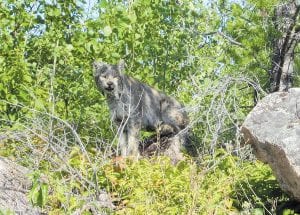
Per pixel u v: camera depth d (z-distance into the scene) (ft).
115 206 37.37
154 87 60.54
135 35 60.95
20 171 40.06
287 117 37.60
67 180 38.47
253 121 38.22
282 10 57.26
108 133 54.03
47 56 58.54
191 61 63.46
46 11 58.85
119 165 41.65
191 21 65.67
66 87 57.93
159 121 57.52
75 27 58.95
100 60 57.21
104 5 57.00
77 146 41.75
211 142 44.24
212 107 45.21
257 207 39.04
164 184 38.22
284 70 57.72
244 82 52.47
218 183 38.65
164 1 65.21
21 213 36.88
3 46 55.36
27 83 54.39
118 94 54.85
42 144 42.37
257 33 56.95
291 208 38.47
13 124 49.29
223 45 61.26
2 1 57.26
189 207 36.42
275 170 37.88
